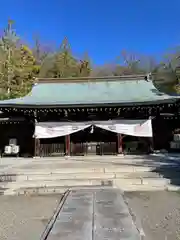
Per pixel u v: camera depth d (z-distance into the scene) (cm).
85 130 1738
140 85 1975
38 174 978
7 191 812
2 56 3300
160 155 1508
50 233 427
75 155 1627
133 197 730
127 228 444
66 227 454
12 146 1697
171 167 1024
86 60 4759
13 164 1252
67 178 934
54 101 1638
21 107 1505
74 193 736
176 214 570
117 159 1351
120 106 1513
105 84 2062
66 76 4350
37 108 1524
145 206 638
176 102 1470
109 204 604
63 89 1991
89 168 1027
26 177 943
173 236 447
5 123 1769
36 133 1609
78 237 407
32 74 3894
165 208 618
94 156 1555
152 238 439
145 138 1688
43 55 4800
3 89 3105
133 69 5028
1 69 3203
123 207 578
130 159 1330
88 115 1652
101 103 1500
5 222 545
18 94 2977
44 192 810
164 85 3941
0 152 1761
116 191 758
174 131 1745
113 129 1605
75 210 557
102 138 1728
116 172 996
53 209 630
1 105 1480
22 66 3541
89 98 1719
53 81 2134
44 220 552
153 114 1620
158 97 1614
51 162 1307
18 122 1736
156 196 738
